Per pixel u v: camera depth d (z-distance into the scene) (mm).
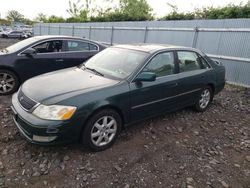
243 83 8305
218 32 8844
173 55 4363
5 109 4707
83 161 3188
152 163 3252
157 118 4742
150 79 3619
